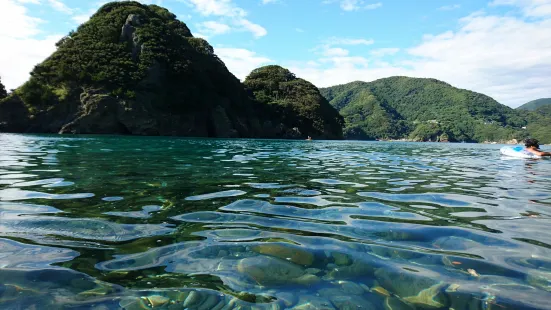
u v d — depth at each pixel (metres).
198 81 55.03
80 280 1.99
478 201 4.78
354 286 2.01
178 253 2.46
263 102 70.06
